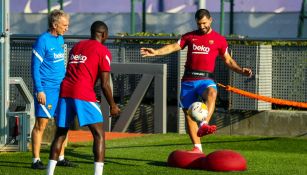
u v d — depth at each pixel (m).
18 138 25.58
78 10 51.25
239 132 31.61
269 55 31.59
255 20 46.44
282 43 32.78
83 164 23.08
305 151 27.22
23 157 24.33
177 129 32.59
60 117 19.25
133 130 33.09
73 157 24.48
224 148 27.97
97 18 49.69
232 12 45.56
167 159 23.56
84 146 27.36
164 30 48.31
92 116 19.03
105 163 23.25
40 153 25.44
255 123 31.38
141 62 33.62
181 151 22.62
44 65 22.28
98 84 33.50
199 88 23.67
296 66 31.52
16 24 50.62
